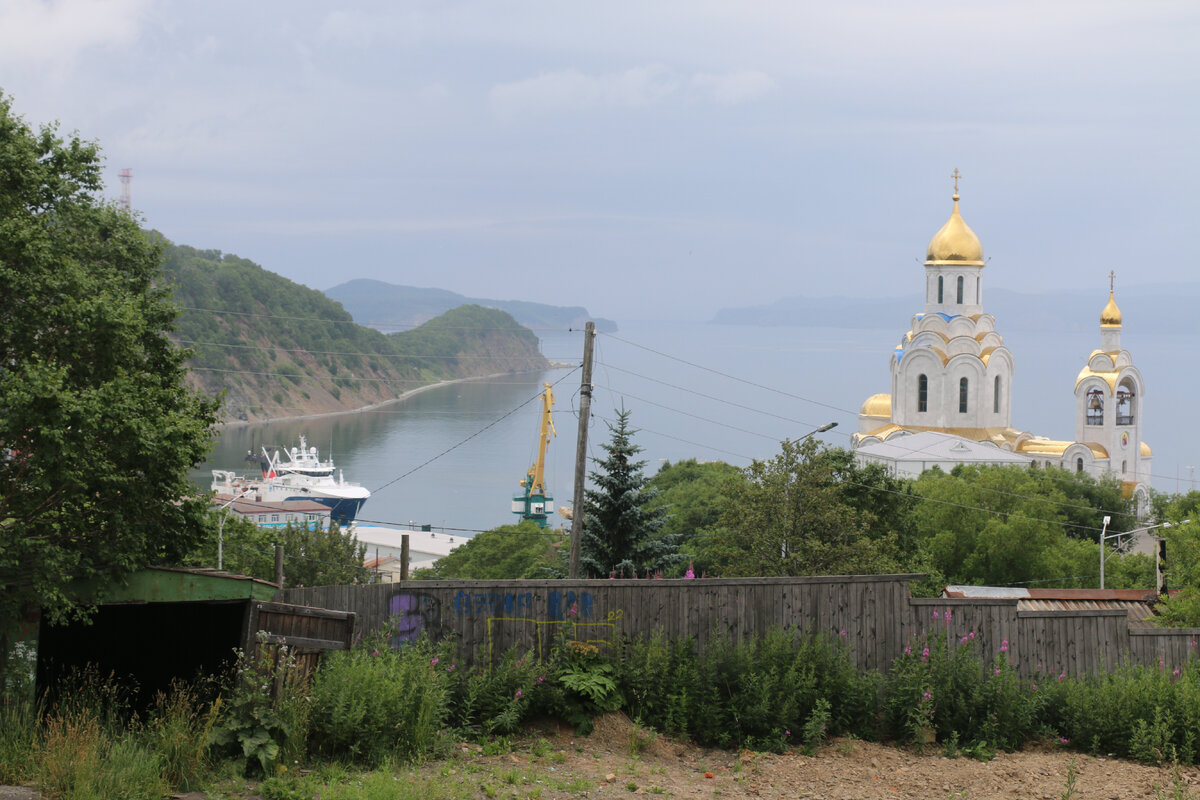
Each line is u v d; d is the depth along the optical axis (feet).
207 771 38.17
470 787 38.70
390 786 36.76
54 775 34.63
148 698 48.03
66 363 43.01
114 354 43.65
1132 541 237.25
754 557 122.01
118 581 41.88
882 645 52.39
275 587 43.06
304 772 39.60
